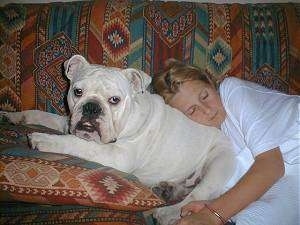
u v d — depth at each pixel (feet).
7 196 4.24
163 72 6.79
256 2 8.88
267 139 5.09
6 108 7.14
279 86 7.17
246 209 5.10
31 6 7.29
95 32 6.98
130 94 5.96
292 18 7.29
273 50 7.13
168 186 6.36
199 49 7.09
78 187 4.24
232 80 6.02
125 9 7.08
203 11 7.20
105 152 5.55
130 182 4.75
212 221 4.81
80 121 5.47
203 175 6.57
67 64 6.00
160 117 6.38
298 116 5.41
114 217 4.41
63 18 7.04
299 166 5.21
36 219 4.31
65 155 5.06
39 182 4.20
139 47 7.02
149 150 6.26
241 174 5.85
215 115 6.28
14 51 7.00
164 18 7.07
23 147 5.03
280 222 4.91
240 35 7.13
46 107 7.16
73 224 4.24
